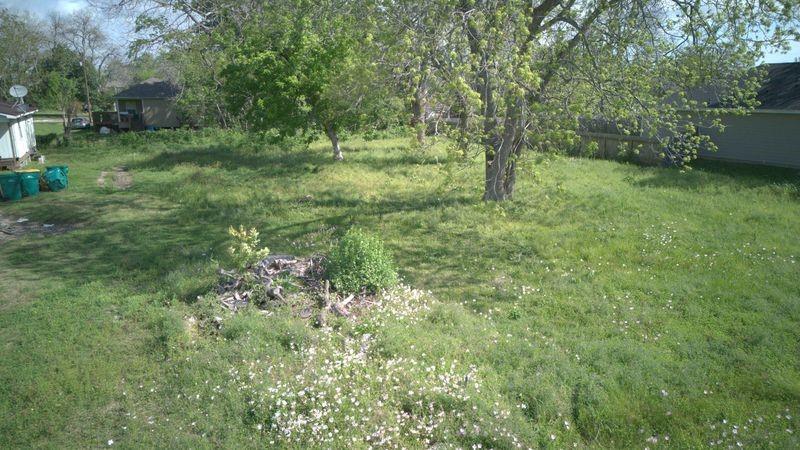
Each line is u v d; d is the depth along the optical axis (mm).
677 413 5426
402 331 6922
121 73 51375
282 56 19812
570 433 5215
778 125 18203
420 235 11477
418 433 5137
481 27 9727
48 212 13859
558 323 7445
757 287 8266
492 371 6113
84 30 39219
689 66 11586
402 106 12984
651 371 6086
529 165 10227
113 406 5648
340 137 22203
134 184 17734
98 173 20359
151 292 8438
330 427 5199
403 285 8688
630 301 8008
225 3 21609
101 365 6320
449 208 13289
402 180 17328
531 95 10992
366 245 8133
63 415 5504
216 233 11844
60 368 6258
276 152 23938
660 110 14250
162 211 14109
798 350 6516
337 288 7855
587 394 5648
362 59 12156
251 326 6848
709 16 11211
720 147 20312
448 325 7230
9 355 6559
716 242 10305
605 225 11664
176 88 34312
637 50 11383
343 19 17453
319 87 18781
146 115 38688
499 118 10188
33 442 5129
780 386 5797
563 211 12906
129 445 5016
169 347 6570
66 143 29391
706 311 7605
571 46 11648
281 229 12078
